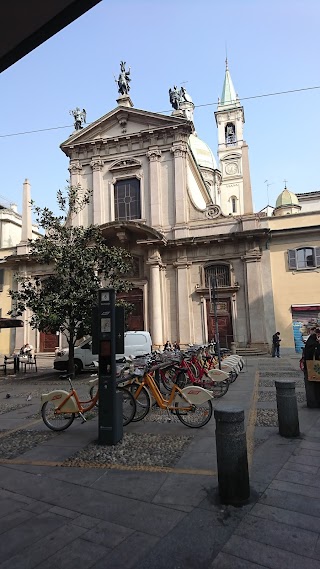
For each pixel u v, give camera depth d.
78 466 5.19
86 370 17.78
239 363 13.67
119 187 27.72
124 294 25.34
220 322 24.09
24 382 15.14
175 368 9.49
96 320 6.37
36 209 16.27
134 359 9.02
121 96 28.91
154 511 3.84
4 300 27.88
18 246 28.11
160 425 7.24
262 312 23.11
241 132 55.88
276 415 7.66
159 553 3.13
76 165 28.58
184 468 4.97
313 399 8.16
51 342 26.75
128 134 27.44
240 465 4.02
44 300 15.12
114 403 6.17
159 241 24.22
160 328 24.11
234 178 53.97
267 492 4.20
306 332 20.72
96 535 3.43
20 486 4.57
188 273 24.98
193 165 30.45
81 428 7.28
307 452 5.45
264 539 3.30
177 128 26.53
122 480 4.65
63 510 3.92
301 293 22.84
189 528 3.50
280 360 19.41
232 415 4.07
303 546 3.19
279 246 23.67
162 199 26.53
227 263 24.36
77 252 15.65
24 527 3.60
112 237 25.58
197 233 25.31
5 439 6.70
